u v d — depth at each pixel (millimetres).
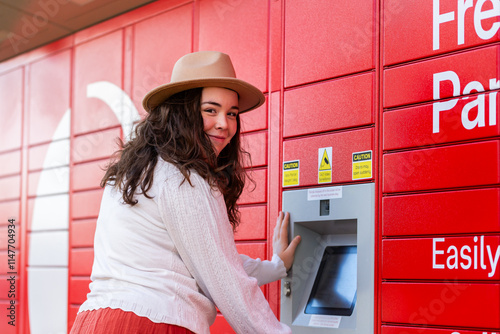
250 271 2188
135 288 1729
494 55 2119
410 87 2336
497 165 2070
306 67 2695
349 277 2561
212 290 1758
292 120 2723
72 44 4004
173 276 1770
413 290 2250
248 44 2957
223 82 1964
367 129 2453
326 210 2572
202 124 1970
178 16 3322
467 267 2115
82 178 3826
